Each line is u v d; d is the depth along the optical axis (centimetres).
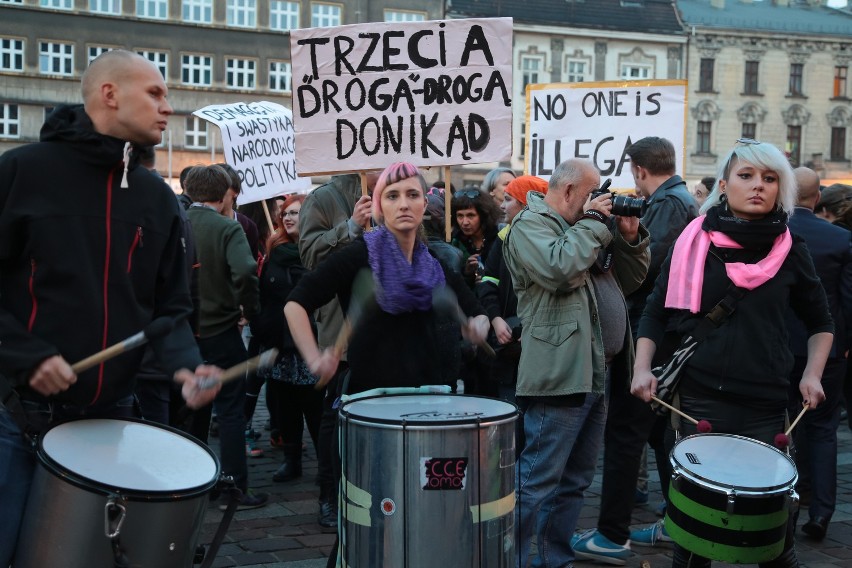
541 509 432
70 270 288
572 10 4812
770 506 317
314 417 625
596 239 395
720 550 322
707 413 370
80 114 297
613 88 759
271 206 886
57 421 292
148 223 306
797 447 580
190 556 278
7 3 3919
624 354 447
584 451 429
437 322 349
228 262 558
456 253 497
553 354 405
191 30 4150
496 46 548
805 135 5238
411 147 555
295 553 480
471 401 326
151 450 292
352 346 342
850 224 614
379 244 339
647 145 526
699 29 4984
